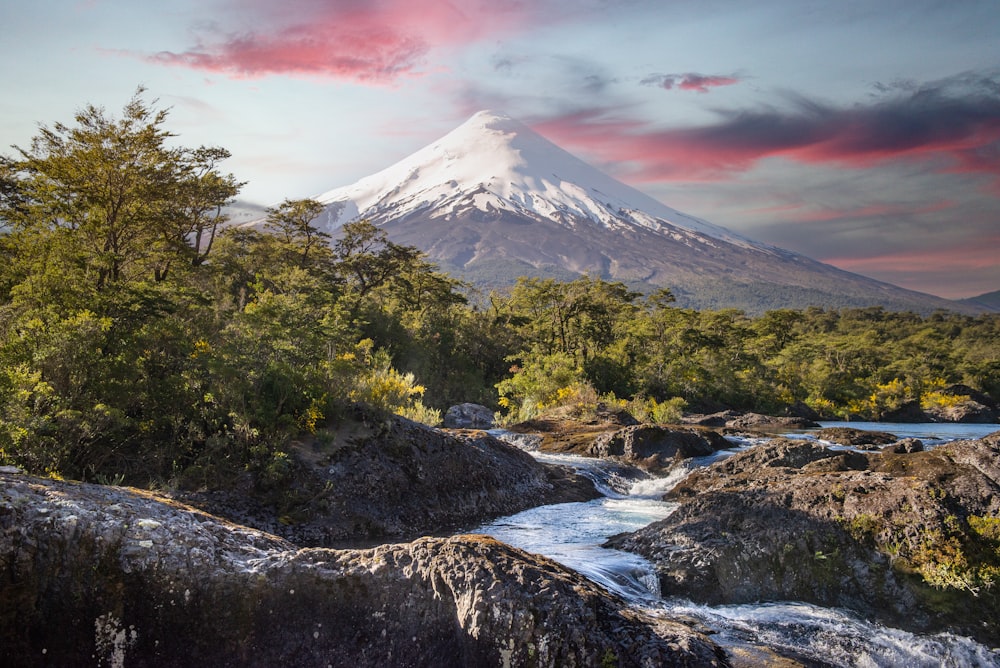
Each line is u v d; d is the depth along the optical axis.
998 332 156.00
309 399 13.60
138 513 6.46
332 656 6.07
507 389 42.91
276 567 6.27
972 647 7.14
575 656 5.72
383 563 6.39
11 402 10.19
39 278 15.36
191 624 6.00
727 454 21.75
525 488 15.68
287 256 56.16
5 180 29.36
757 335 105.88
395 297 68.31
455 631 6.05
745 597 8.53
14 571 5.61
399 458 13.66
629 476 19.38
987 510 8.67
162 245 30.83
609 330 71.94
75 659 5.73
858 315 193.75
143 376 12.77
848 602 8.25
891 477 9.70
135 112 26.72
